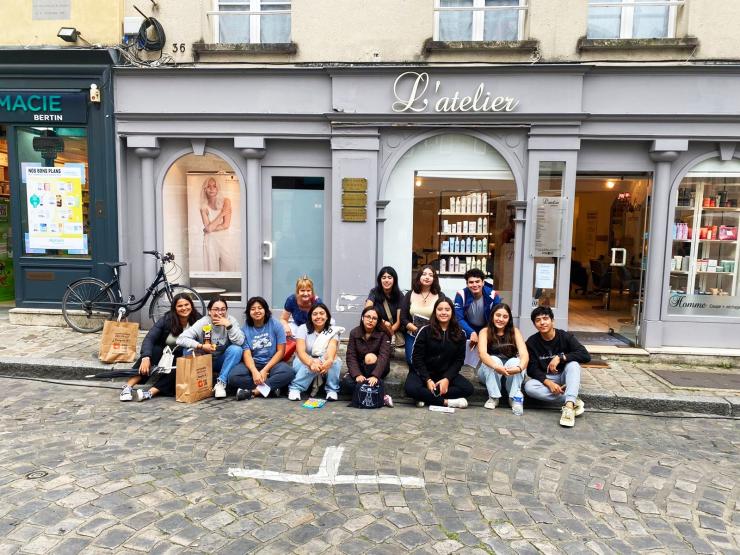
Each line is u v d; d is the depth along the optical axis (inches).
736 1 256.8
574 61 261.0
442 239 287.7
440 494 133.3
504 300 286.0
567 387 192.4
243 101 277.9
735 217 273.9
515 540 114.0
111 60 277.7
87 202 294.2
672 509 129.9
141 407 192.5
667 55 261.3
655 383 228.2
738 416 203.5
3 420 175.9
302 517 120.3
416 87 267.0
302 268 296.2
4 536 108.6
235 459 149.9
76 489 129.2
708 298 276.8
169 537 110.4
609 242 386.0
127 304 277.6
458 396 204.5
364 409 198.1
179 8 278.7
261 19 287.0
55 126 290.8
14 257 299.4
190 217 297.6
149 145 283.6
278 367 208.4
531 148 268.5
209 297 301.0
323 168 288.2
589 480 144.1
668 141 262.7
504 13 277.3
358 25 272.4
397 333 240.5
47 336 274.4
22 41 286.5
